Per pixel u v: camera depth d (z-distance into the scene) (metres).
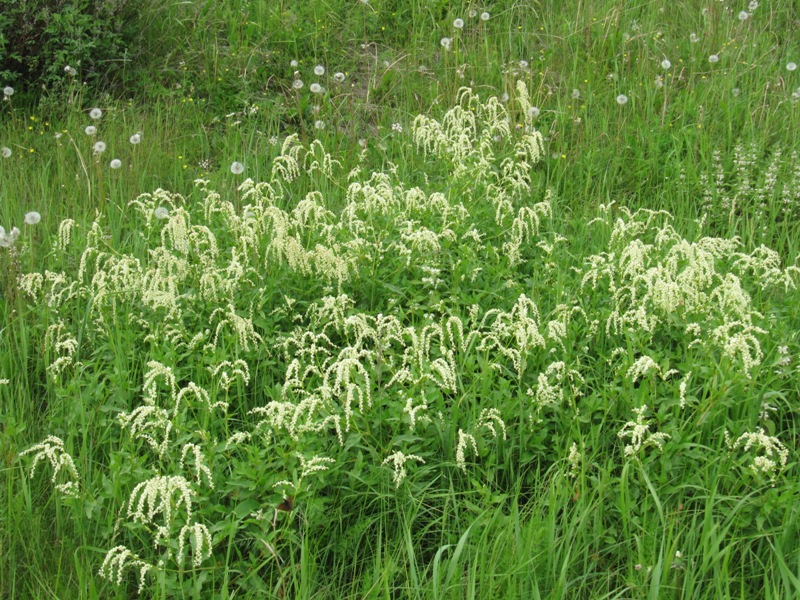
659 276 2.87
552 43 5.05
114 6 4.74
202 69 4.88
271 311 3.14
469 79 4.86
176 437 2.67
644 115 4.57
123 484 2.51
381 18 5.30
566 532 2.42
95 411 2.80
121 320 3.11
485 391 2.74
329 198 3.96
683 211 3.96
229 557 2.39
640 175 4.15
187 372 2.94
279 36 5.04
